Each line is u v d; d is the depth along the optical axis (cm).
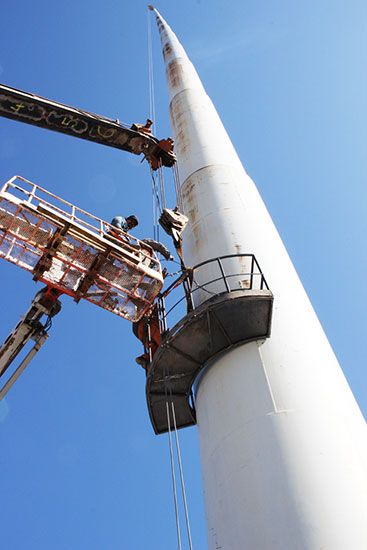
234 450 1237
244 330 1434
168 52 3186
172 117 2614
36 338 1916
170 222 1773
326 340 1543
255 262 1549
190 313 1406
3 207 1587
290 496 1085
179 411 1686
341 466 1121
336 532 1009
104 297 1794
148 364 1731
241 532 1099
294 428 1201
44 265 1666
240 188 1998
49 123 2086
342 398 1303
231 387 1370
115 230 1797
